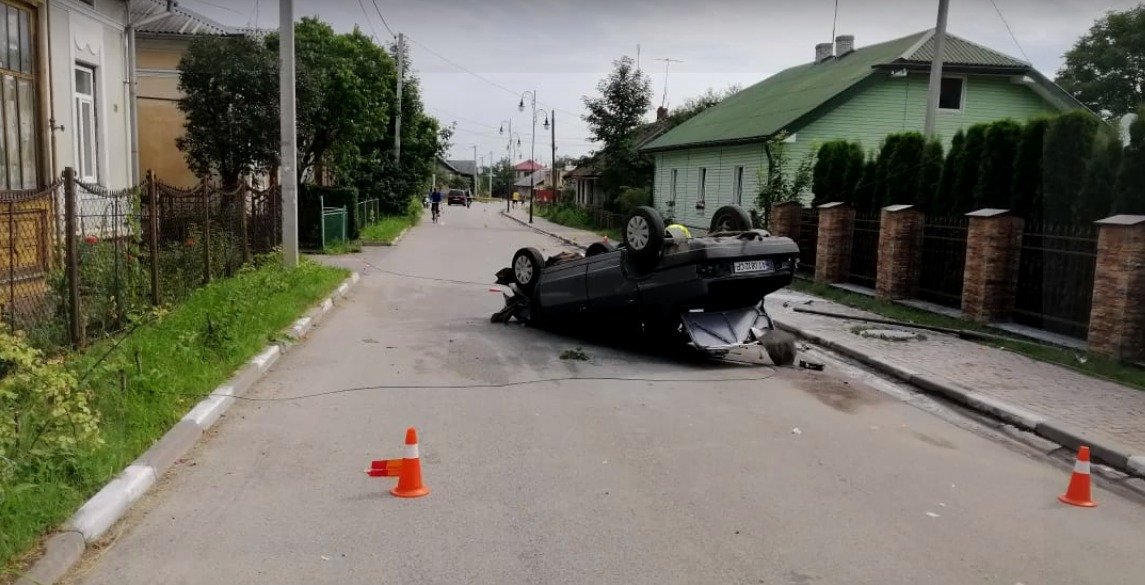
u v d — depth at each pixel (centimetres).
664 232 970
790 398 823
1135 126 1030
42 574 387
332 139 2677
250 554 435
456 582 409
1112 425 718
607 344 1090
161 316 856
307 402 745
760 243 960
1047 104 2536
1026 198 1216
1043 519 522
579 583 411
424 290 1614
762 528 487
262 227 1725
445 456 604
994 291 1193
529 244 3050
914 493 559
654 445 646
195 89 2067
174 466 566
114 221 935
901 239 1428
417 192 4531
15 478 446
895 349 1052
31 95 1176
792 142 2414
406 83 4059
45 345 756
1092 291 1059
